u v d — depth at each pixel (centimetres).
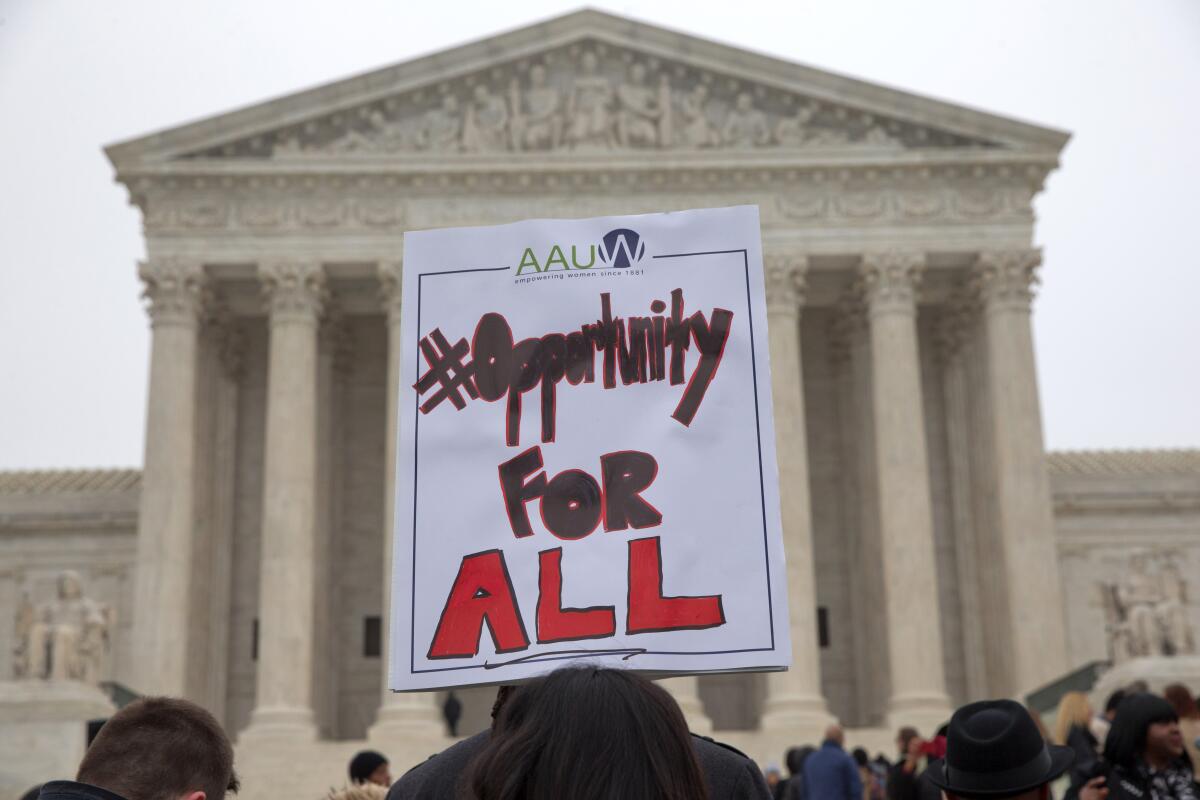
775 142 6725
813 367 7650
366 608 7388
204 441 6906
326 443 7069
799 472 6397
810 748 3353
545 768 490
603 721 495
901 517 6350
